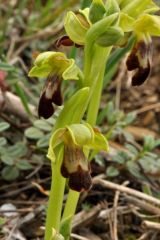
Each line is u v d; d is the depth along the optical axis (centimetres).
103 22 19
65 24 20
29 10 40
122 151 30
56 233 20
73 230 28
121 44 21
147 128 36
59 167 20
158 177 31
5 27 38
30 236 27
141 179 31
